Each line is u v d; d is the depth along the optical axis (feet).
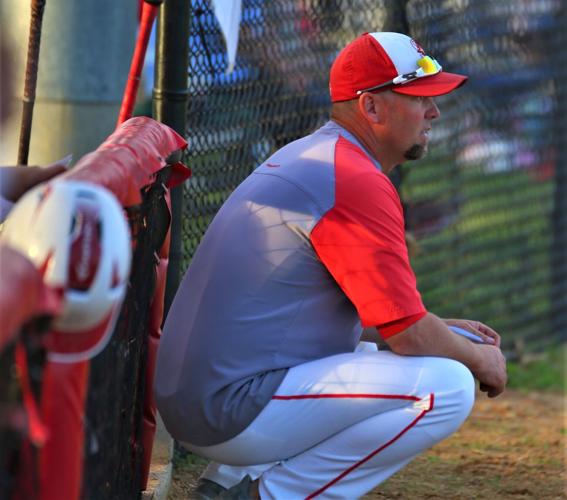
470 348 37.76
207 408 36.11
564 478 52.06
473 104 81.61
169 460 45.52
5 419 19.62
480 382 39.09
